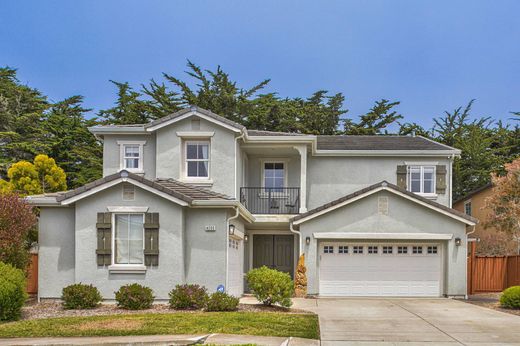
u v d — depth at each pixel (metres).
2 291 14.16
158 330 12.70
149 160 24.09
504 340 12.55
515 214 24.97
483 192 32.78
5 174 36.34
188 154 23.06
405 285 22.34
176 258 18.11
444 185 25.83
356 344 11.95
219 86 42.69
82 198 18.22
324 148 26.27
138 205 18.22
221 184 22.59
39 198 18.89
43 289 18.81
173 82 42.34
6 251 16.86
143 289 16.80
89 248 18.19
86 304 16.73
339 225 22.17
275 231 25.64
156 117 40.03
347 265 22.50
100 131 24.02
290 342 11.70
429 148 26.11
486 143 41.62
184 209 18.56
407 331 13.60
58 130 38.25
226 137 22.73
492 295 23.23
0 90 40.47
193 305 16.78
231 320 14.02
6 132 36.59
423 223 22.12
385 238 22.06
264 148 24.84
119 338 11.82
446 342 12.27
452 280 21.92
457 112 44.56
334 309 17.72
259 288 17.19
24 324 13.60
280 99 44.94
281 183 26.56
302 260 22.08
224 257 18.59
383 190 22.16
